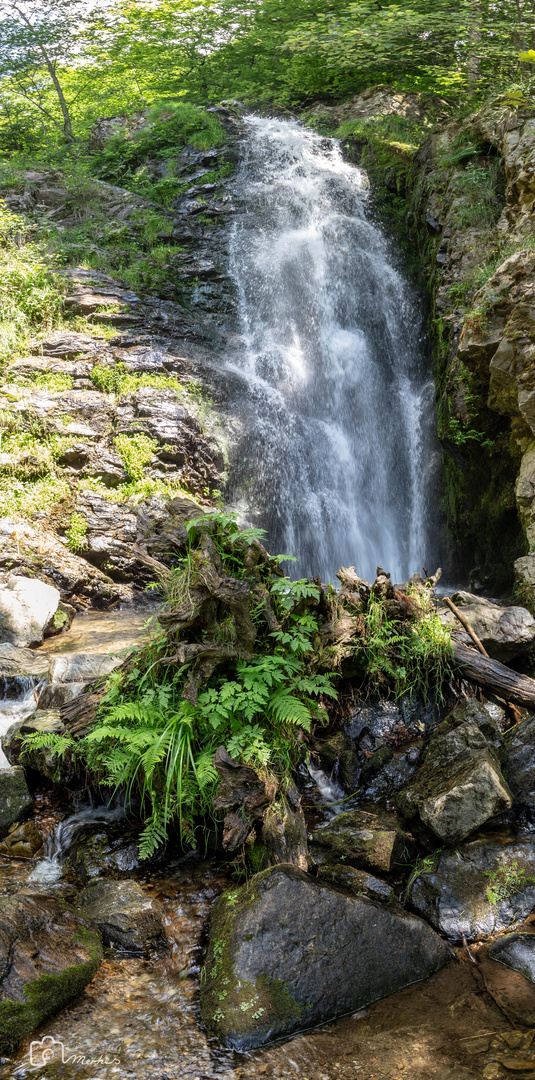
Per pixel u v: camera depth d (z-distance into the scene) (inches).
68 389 396.5
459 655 184.5
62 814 172.2
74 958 122.2
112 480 370.9
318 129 632.4
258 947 118.3
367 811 160.4
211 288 515.2
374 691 188.4
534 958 121.6
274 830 141.1
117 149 655.1
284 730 156.0
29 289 430.9
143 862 152.7
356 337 498.9
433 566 415.2
